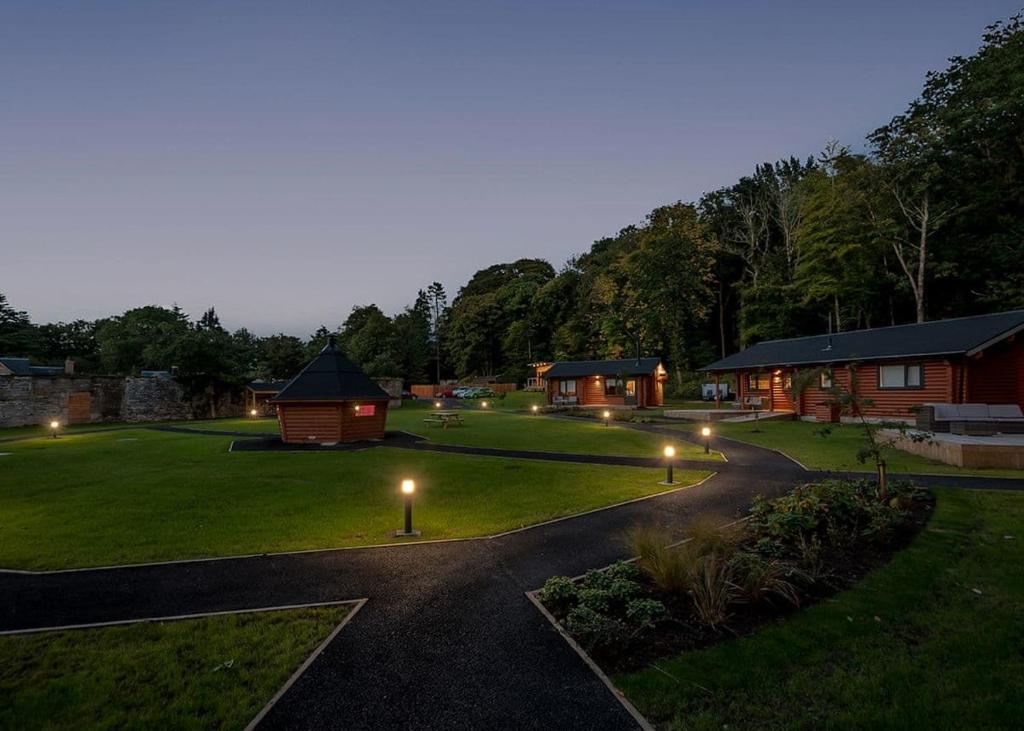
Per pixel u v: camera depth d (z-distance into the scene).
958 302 34.94
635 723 4.09
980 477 11.99
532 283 83.81
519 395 58.06
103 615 6.16
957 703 4.20
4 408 33.38
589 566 7.64
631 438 22.73
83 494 12.51
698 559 6.50
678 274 49.06
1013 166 31.64
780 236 58.09
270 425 33.28
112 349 58.38
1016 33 31.30
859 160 37.31
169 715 4.30
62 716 4.30
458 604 6.39
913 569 6.80
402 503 11.56
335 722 4.18
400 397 48.16
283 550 8.51
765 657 4.93
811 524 8.12
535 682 4.68
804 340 31.45
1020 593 6.05
